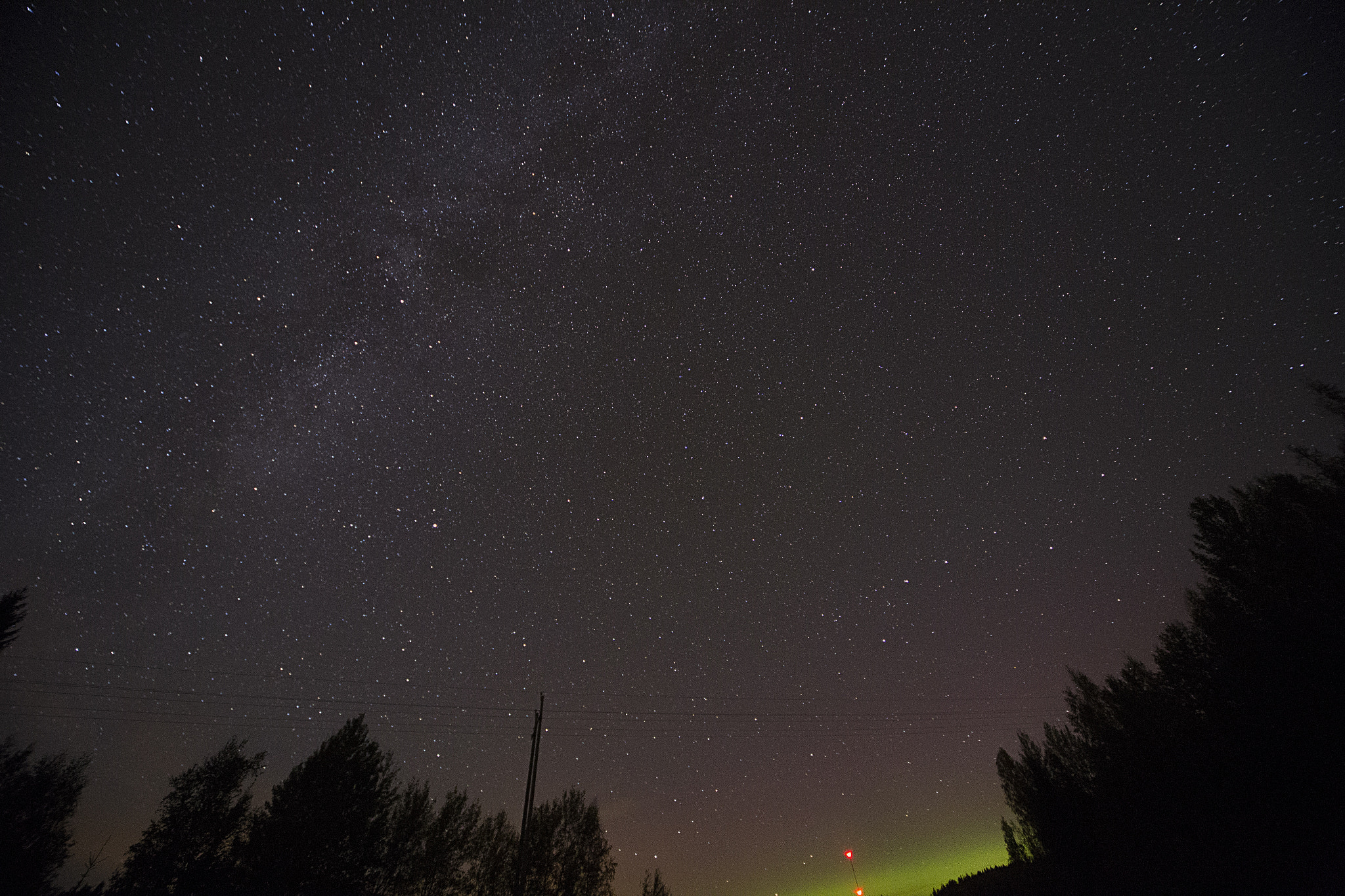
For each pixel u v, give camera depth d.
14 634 16.30
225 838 15.23
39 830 14.80
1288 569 12.57
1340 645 11.19
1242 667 13.02
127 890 13.87
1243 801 12.78
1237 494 14.09
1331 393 12.13
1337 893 10.27
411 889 16.19
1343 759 11.20
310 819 15.78
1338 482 11.79
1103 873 15.37
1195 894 13.19
